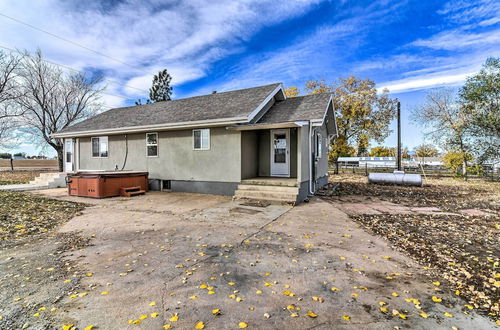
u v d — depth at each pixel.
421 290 2.97
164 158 11.50
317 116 9.88
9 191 10.92
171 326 2.27
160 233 5.23
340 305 2.63
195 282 3.12
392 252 4.23
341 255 4.07
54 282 3.10
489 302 2.72
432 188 13.66
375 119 22.41
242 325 2.29
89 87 22.22
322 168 13.96
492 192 12.03
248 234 5.17
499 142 13.52
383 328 2.27
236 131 9.78
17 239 4.79
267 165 11.30
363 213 7.32
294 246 4.48
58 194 10.52
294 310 2.53
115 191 10.05
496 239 4.95
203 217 6.62
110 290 2.91
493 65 13.59
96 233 5.22
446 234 5.28
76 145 14.34
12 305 2.60
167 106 13.48
